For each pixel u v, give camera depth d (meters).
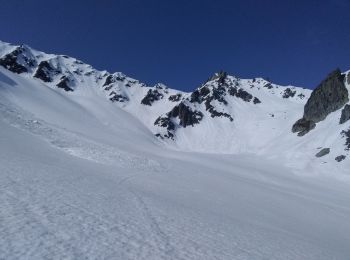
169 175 42.50
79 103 161.38
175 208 20.39
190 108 183.25
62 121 93.25
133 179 32.88
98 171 33.31
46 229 11.04
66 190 18.53
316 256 15.97
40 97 128.00
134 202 19.41
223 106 188.00
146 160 51.59
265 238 17.55
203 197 29.78
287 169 83.94
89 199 17.38
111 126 135.12
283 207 33.97
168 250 11.84
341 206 44.25
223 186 40.88
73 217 13.16
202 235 15.09
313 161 89.69
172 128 170.00
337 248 20.20
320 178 75.81
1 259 8.17
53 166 27.66
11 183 16.95
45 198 15.38
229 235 16.30
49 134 54.69
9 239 9.55
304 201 41.59
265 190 44.81
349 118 103.75
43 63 196.50
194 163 66.88
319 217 32.50
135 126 155.50
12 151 30.16
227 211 25.05
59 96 148.75
